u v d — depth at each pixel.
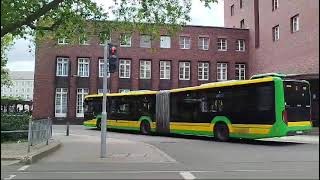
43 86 49.56
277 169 12.62
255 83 22.20
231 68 53.03
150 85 51.53
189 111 26.42
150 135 30.12
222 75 53.25
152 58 51.69
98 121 35.59
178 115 27.31
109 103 34.03
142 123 30.75
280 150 19.14
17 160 14.36
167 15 23.86
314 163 14.27
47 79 49.69
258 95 21.95
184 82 52.19
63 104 49.97
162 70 52.03
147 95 30.56
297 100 21.59
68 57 50.25
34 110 49.22
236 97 23.19
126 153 17.27
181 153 17.94
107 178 10.90
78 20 23.09
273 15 46.47
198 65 52.62
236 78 53.28
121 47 51.16
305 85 22.00
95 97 36.25
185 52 52.38
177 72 52.06
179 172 12.08
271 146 21.38
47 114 49.34
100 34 23.81
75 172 12.15
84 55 50.41
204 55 52.69
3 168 13.12
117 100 33.38
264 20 48.78
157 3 23.67
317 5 37.72
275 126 20.95
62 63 50.28
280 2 44.84
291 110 21.30
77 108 50.09
